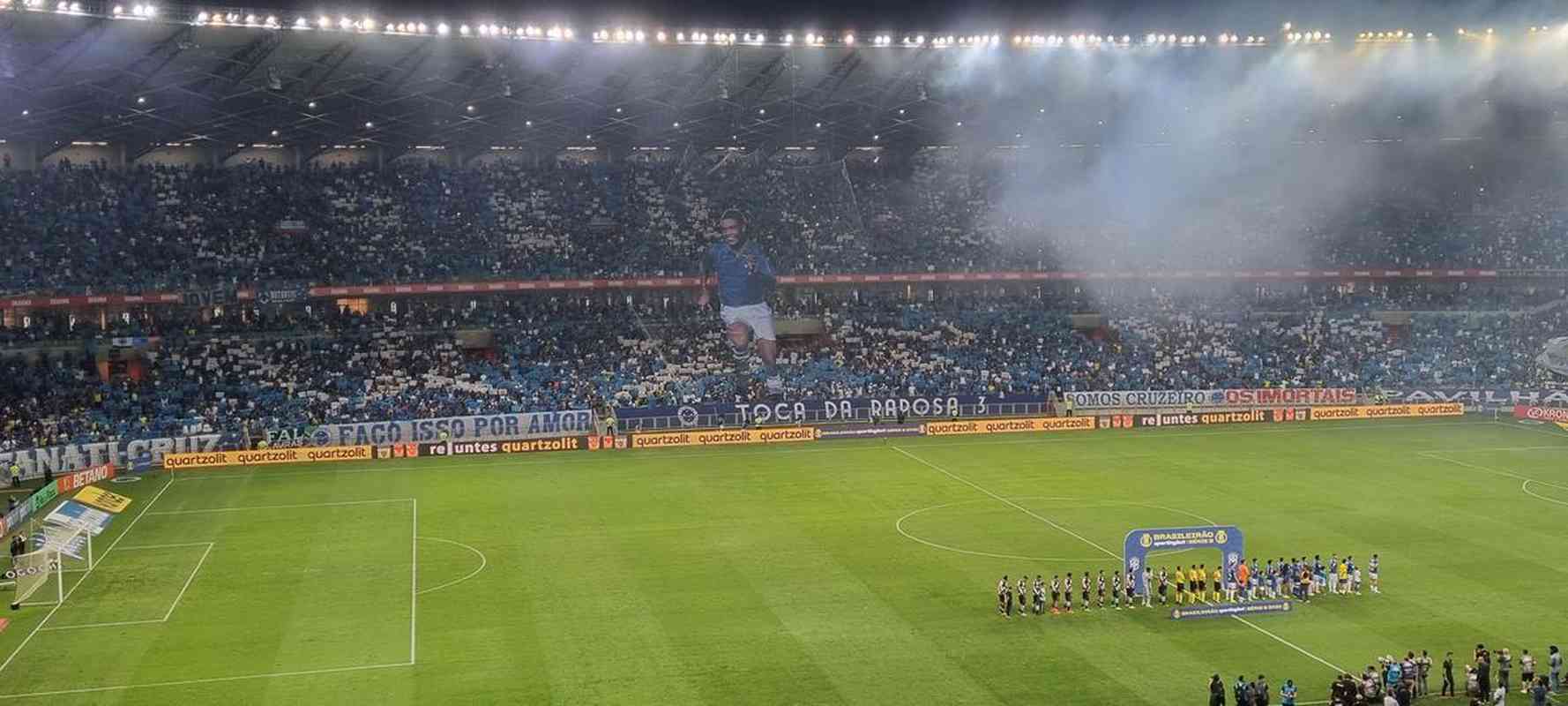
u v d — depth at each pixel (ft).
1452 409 340.59
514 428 307.58
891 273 385.91
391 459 284.61
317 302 353.51
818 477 256.52
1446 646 148.46
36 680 138.62
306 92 318.04
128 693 134.82
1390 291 412.77
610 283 366.43
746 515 219.61
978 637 151.94
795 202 407.03
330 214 366.63
